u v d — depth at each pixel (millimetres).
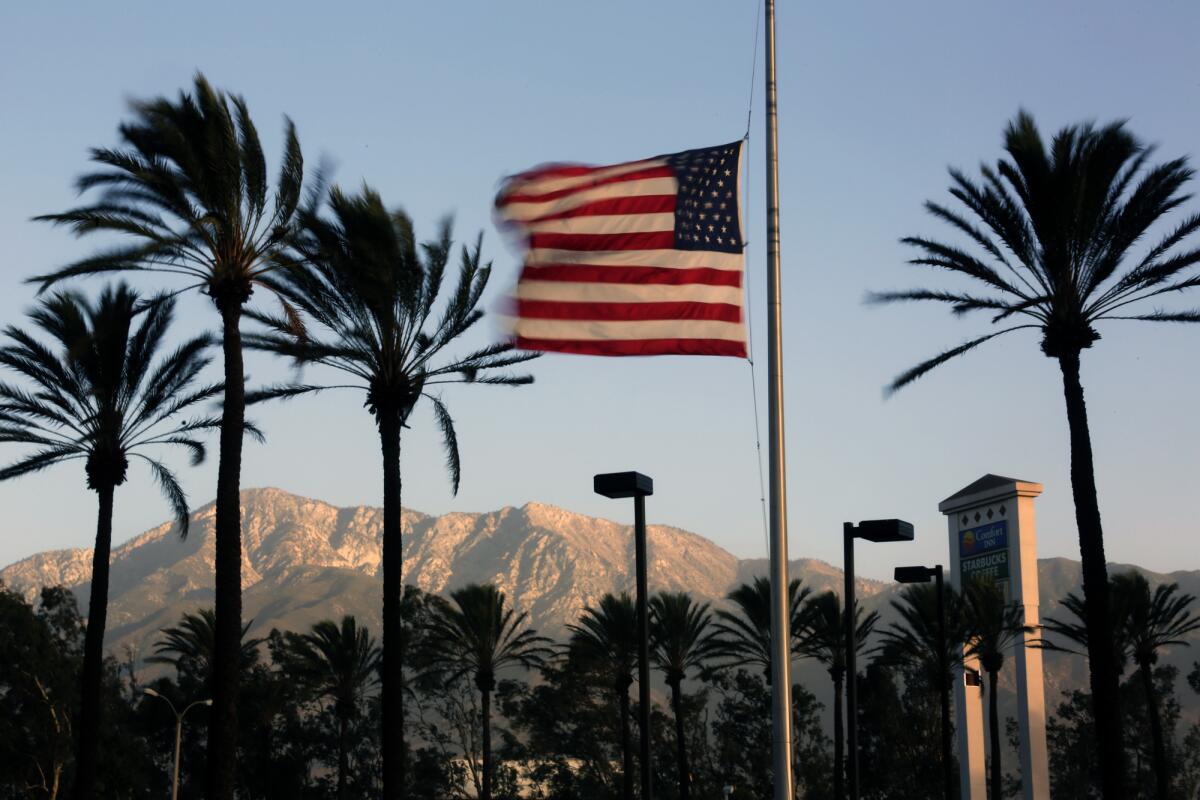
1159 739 71438
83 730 40844
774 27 18719
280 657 101375
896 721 99812
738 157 20375
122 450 42000
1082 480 35250
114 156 31766
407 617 98875
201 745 95625
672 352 19672
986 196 35719
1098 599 35000
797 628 73750
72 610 85688
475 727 105875
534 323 19812
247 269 33062
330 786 103438
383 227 33469
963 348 37281
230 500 32219
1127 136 34219
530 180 20281
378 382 35875
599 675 94562
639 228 20078
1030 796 76500
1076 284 35656
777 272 17891
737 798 94438
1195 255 34500
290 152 33719
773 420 17469
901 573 38000
